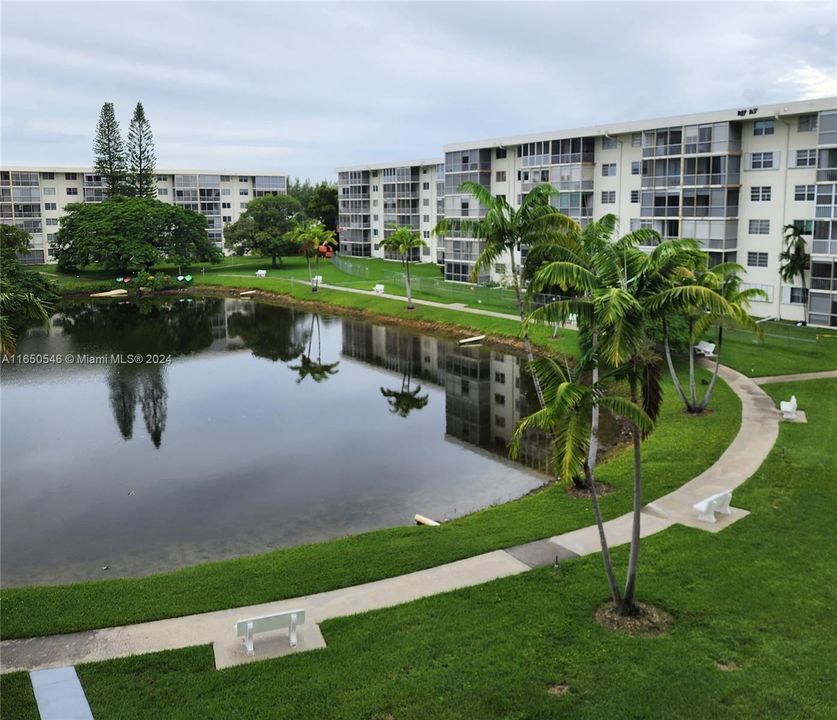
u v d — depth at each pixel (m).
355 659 14.33
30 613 16.42
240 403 41.03
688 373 39.66
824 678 13.59
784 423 30.44
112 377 47.69
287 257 119.75
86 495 27.42
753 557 18.61
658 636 15.06
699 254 28.89
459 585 17.42
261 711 12.77
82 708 12.89
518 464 30.23
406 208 104.62
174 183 124.44
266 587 17.55
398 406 40.19
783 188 52.69
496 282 72.12
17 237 92.44
